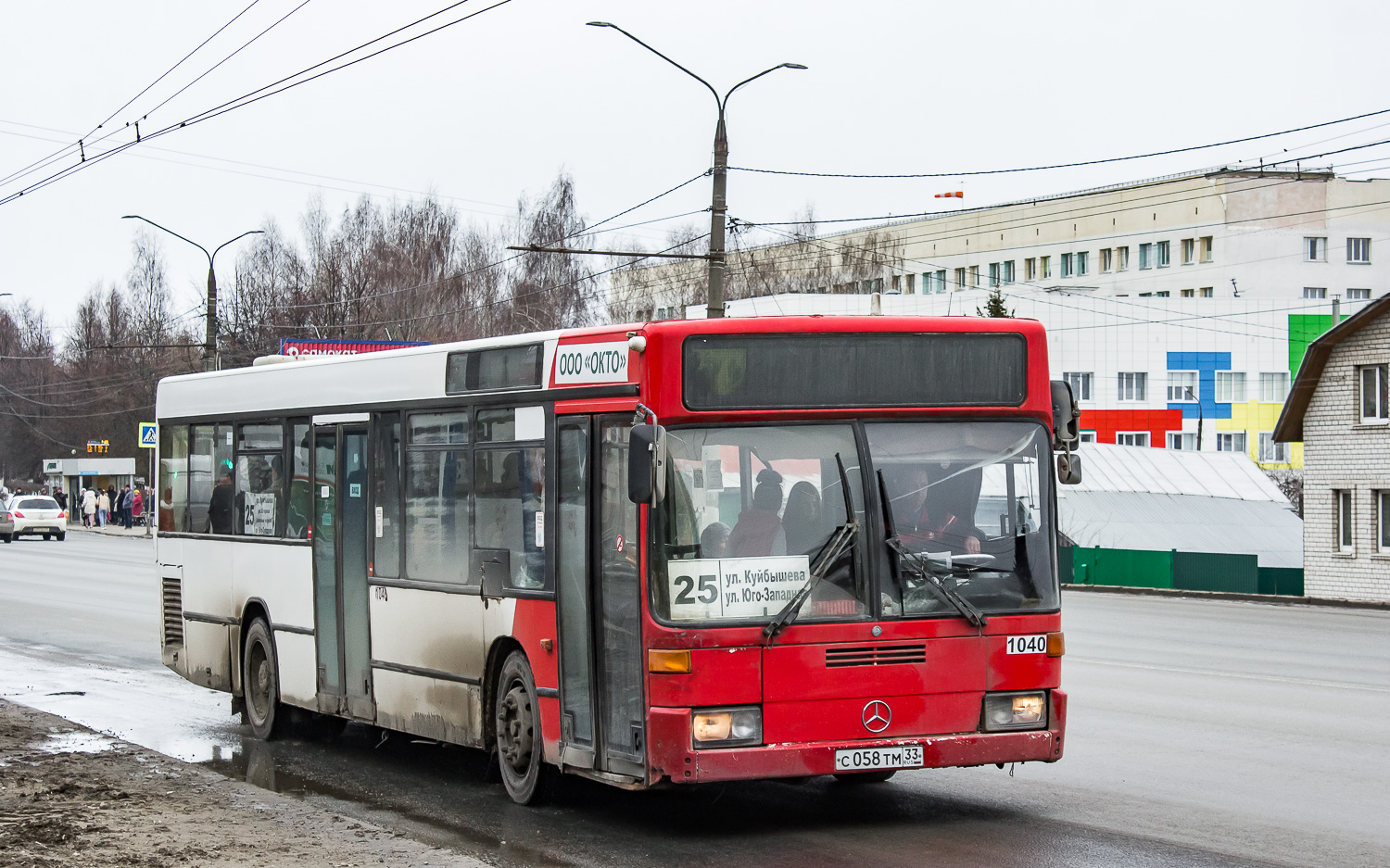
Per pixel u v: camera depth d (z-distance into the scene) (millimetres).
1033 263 97188
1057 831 8258
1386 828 8281
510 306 61438
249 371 13008
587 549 8523
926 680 8016
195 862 7512
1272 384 82500
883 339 8258
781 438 8109
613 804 9320
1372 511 34688
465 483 9883
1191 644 20391
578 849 8047
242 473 13086
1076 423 8695
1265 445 82500
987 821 8562
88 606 25875
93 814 8812
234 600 13078
